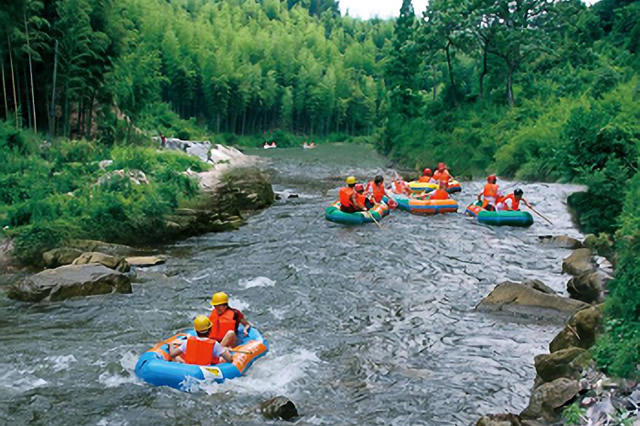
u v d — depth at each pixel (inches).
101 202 665.6
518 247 647.8
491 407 300.0
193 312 433.4
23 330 392.8
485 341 385.4
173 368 311.9
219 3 4621.1
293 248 629.6
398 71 2006.6
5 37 975.6
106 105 1278.3
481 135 1531.7
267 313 435.5
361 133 3863.2
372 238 680.4
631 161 681.6
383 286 502.6
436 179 1085.1
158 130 2193.7
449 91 1947.6
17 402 294.7
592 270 474.9
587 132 728.3
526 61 1787.6
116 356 350.9
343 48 5027.1
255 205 901.2
